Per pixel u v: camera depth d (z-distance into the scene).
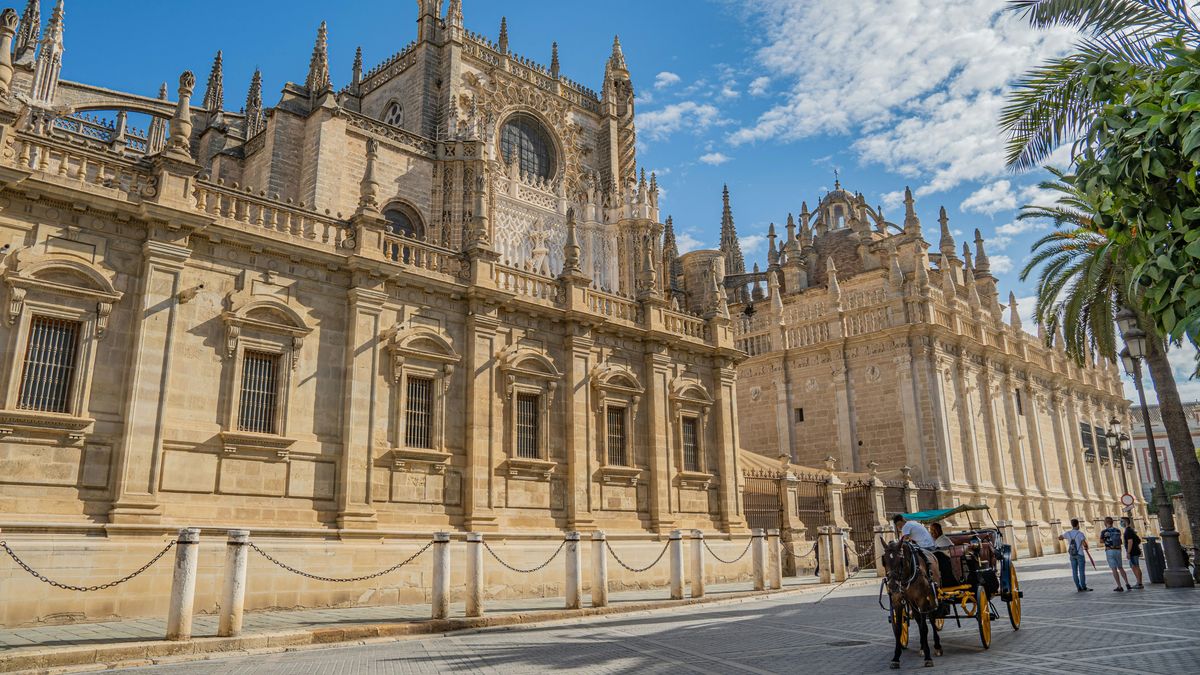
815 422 49.47
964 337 48.59
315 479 21.61
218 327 20.59
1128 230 10.45
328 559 20.72
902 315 46.84
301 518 21.11
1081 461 61.47
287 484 21.05
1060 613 20.22
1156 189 9.27
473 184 46.62
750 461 38.72
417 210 45.22
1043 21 16.56
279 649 15.11
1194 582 26.47
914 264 52.38
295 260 22.33
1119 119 9.78
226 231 20.77
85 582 16.97
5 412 16.81
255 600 19.28
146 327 19.09
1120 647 14.34
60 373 18.06
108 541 17.45
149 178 20.22
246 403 20.80
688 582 29.72
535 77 56.81
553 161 56.75
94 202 18.72
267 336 21.34
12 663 12.48
